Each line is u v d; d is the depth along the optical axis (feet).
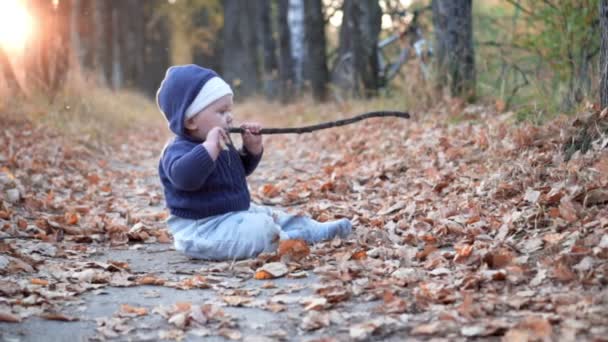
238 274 14.49
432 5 35.24
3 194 21.83
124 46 111.65
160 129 62.80
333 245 15.90
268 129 16.56
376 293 12.47
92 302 12.89
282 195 23.99
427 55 39.78
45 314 11.94
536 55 32.99
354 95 53.31
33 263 15.33
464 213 17.90
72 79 50.55
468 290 12.24
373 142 31.14
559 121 21.88
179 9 121.70
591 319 10.43
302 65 77.77
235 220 15.71
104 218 20.42
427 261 14.23
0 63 42.01
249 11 104.99
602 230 14.11
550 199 16.74
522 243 14.70
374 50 53.36
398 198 20.77
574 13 28.30
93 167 33.22
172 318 11.66
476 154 23.93
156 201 24.89
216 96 15.92
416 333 10.70
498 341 10.22
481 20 41.60
